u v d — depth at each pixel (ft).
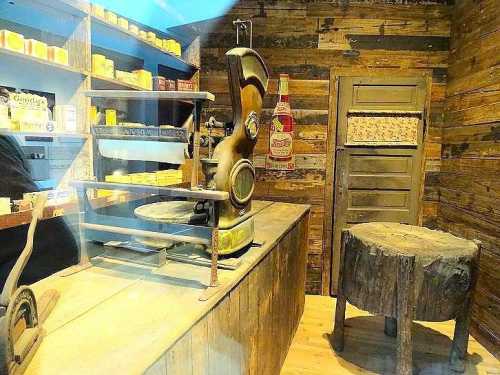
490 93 8.44
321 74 11.02
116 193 6.19
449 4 10.52
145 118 7.64
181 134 4.32
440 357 7.89
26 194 4.65
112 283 4.28
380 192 11.19
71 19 5.65
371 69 10.86
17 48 4.64
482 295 8.58
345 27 10.82
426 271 6.39
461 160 9.73
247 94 5.03
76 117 5.67
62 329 3.22
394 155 11.04
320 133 11.19
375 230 7.70
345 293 7.69
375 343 8.46
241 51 4.77
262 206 9.70
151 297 3.91
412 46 10.74
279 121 11.12
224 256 5.10
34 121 4.83
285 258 7.16
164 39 8.79
